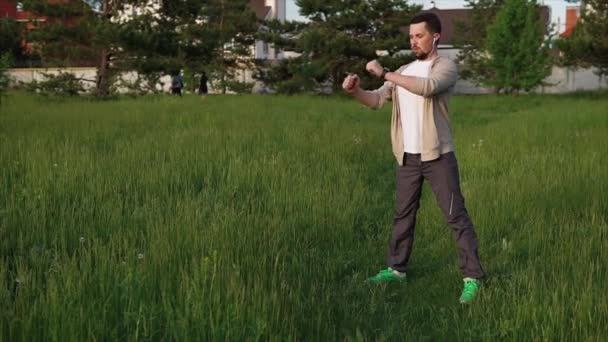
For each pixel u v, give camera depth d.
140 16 25.67
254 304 3.30
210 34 28.81
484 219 5.95
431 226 6.02
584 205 6.49
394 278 4.68
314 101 25.80
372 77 38.53
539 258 4.77
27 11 24.92
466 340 3.48
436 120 4.37
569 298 3.73
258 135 10.90
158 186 6.77
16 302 3.23
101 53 26.16
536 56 36.41
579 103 22.70
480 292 4.13
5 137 9.70
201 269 3.64
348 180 7.82
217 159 8.34
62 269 3.73
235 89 40.94
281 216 5.94
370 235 5.94
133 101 22.42
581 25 33.25
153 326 3.16
